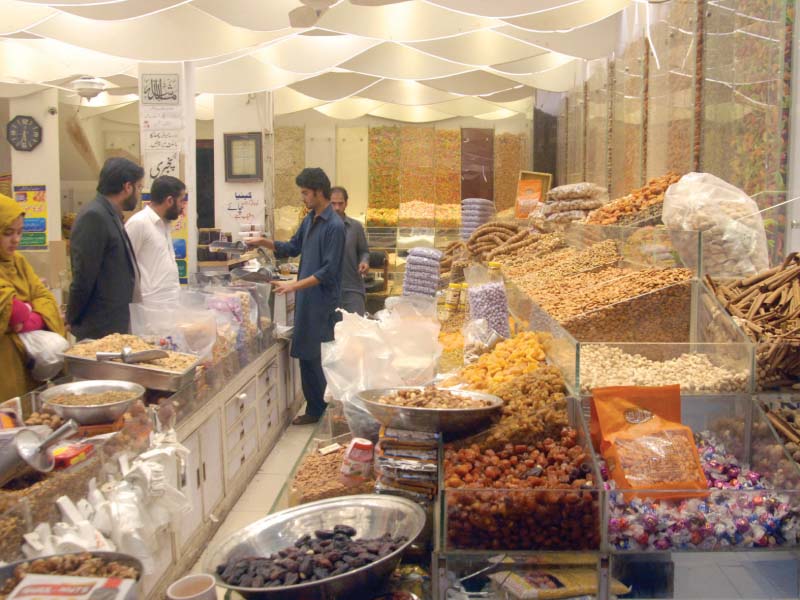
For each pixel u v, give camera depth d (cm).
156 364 336
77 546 215
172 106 596
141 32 586
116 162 409
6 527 203
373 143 1127
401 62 845
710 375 265
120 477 264
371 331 310
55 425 274
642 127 614
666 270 347
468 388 293
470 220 840
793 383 271
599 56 725
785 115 395
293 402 633
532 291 407
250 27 550
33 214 866
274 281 572
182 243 601
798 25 388
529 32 710
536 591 218
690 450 244
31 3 494
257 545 219
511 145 1103
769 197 396
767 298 307
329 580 187
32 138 857
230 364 425
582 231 514
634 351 279
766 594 223
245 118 739
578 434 248
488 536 218
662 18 561
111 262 400
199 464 360
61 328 361
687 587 221
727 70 458
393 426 251
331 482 265
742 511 226
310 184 562
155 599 288
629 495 226
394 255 984
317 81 977
